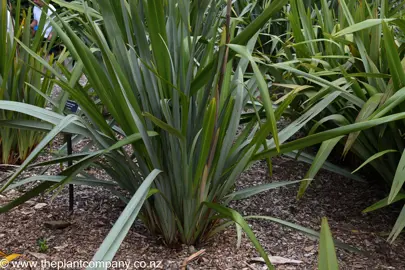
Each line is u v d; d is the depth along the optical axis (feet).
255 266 4.51
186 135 4.41
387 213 5.79
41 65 6.68
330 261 2.41
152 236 4.91
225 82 4.84
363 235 5.27
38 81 6.65
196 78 4.24
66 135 5.19
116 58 4.43
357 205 5.96
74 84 5.37
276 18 9.96
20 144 6.66
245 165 4.53
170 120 4.30
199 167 4.16
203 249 4.58
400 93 4.39
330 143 4.92
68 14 7.45
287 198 6.10
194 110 4.47
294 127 4.90
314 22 8.87
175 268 4.36
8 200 5.65
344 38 6.29
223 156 4.54
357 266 4.65
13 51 5.92
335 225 5.48
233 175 4.59
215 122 4.22
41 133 6.88
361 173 6.73
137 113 4.24
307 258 4.73
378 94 5.18
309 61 6.30
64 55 7.27
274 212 5.71
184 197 4.42
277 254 4.77
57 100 6.59
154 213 4.76
